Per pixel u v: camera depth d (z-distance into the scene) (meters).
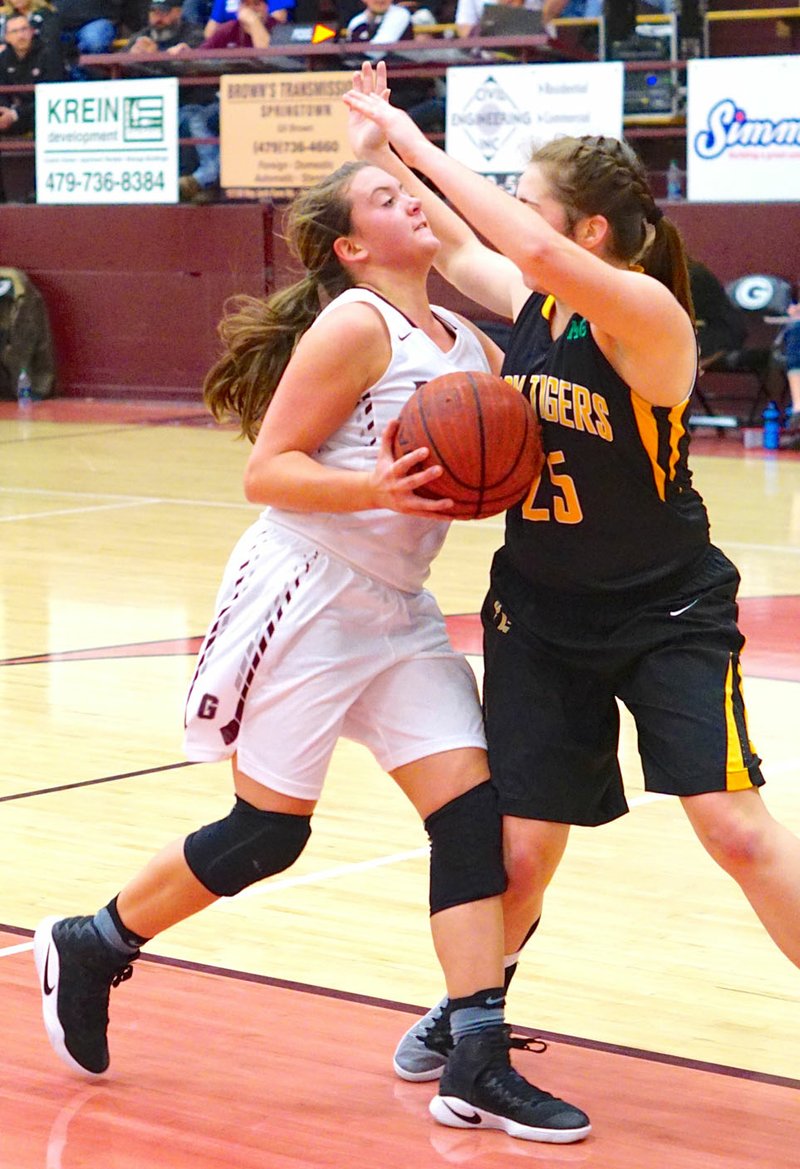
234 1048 4.40
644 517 3.87
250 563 4.07
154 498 15.62
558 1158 3.78
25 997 4.73
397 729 4.05
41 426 21.31
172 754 7.56
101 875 5.89
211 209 22.61
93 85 22.95
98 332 23.98
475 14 22.05
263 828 4.02
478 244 4.62
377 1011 4.66
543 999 4.79
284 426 3.94
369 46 21.06
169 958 5.06
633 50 20.06
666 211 19.64
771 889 3.74
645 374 3.71
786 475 16.88
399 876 5.89
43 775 7.21
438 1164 3.74
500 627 4.10
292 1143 3.85
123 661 9.35
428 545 4.12
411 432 3.77
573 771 3.95
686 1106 4.07
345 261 4.12
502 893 3.96
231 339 4.27
